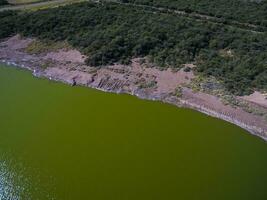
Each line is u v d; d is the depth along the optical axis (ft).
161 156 257.34
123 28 389.39
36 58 370.32
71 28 397.19
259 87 321.32
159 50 365.61
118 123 291.38
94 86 336.49
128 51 364.79
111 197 221.87
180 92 325.01
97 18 407.64
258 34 379.14
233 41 370.12
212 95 320.09
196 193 228.43
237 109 305.73
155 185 231.91
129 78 341.21
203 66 345.72
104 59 356.38
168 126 290.15
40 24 400.67
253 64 340.80
